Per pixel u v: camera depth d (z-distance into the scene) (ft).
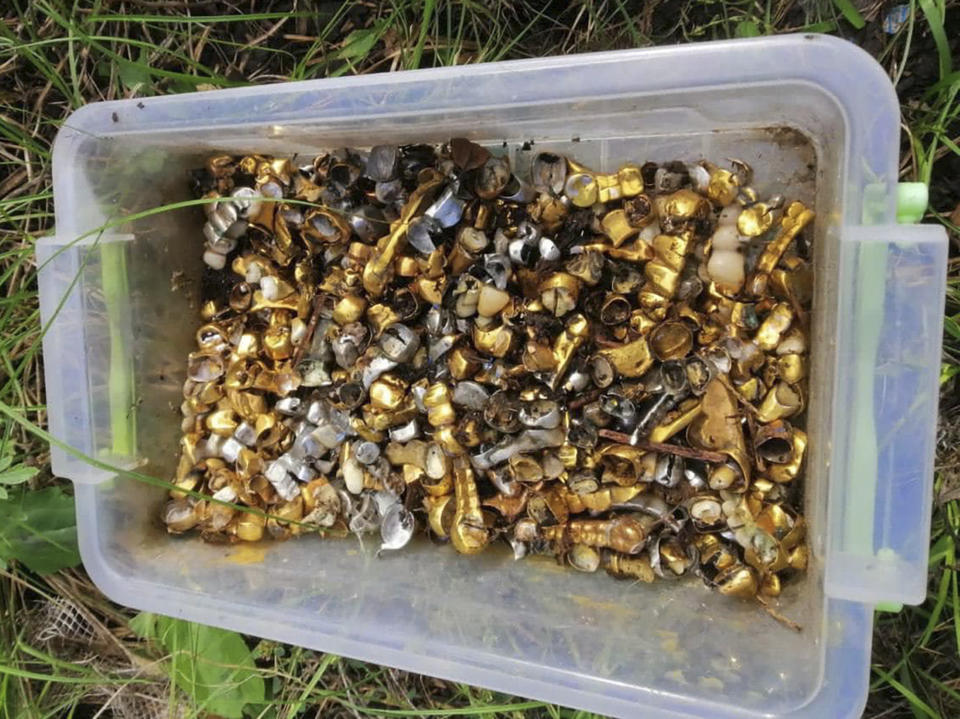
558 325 0.76
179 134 0.73
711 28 0.82
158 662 0.89
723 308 0.74
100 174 0.75
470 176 0.75
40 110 0.91
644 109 0.67
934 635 0.80
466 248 0.77
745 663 0.66
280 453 0.83
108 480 0.76
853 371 0.59
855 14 0.76
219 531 0.81
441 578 0.76
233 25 0.89
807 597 0.69
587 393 0.75
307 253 0.82
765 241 0.74
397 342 0.77
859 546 0.59
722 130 0.73
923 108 0.78
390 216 0.80
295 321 0.82
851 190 0.59
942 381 0.79
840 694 0.61
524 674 0.66
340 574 0.77
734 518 0.72
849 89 0.59
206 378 0.84
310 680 0.89
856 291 0.59
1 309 0.89
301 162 0.82
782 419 0.71
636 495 0.74
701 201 0.72
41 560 0.87
